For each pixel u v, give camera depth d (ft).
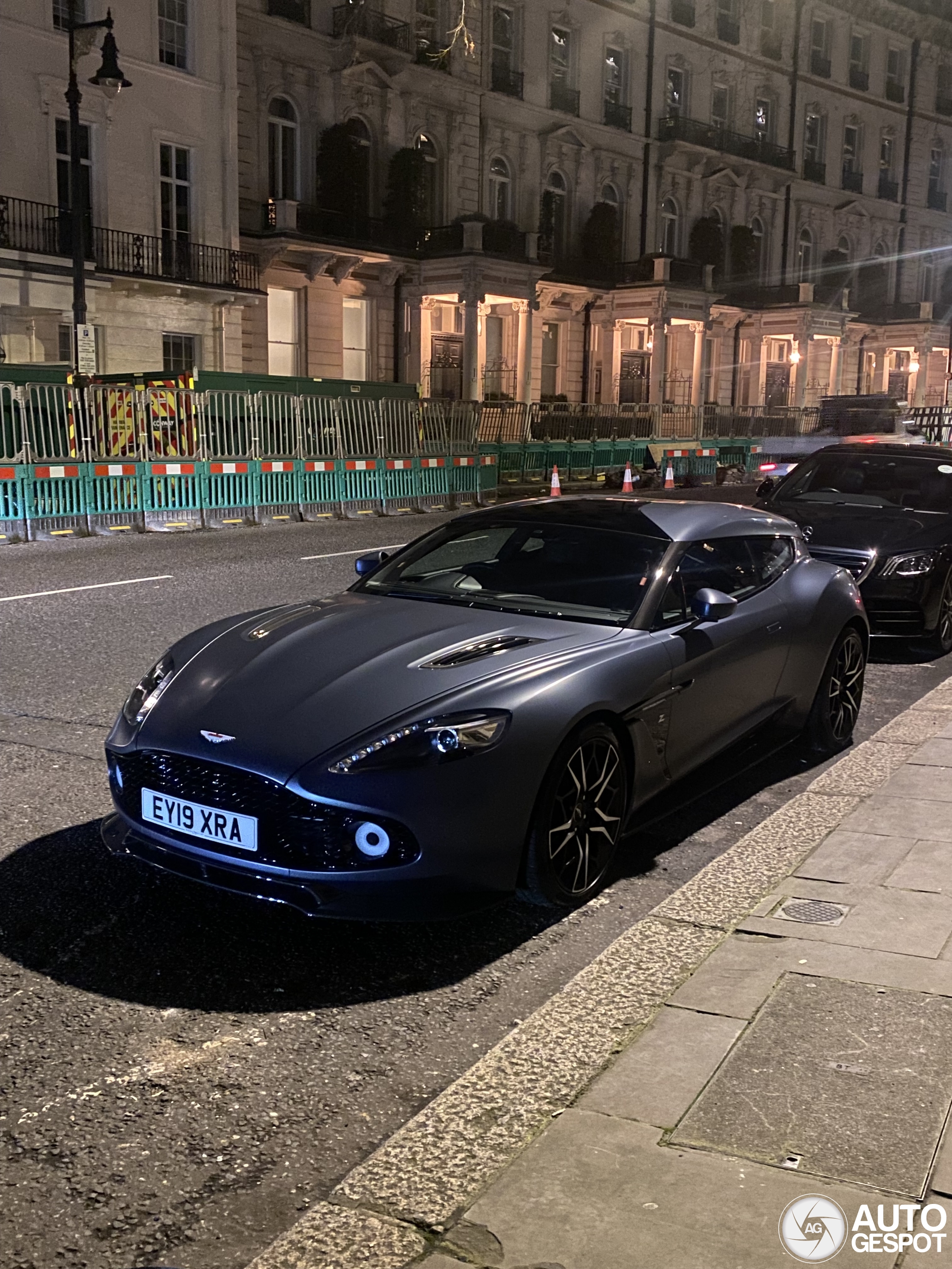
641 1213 7.38
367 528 55.52
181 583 35.29
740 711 15.97
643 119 130.62
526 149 118.42
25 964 11.32
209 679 12.89
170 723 12.17
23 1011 10.44
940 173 177.06
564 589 15.07
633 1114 8.51
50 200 77.00
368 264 104.63
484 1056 9.71
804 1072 9.02
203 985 11.03
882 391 173.27
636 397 133.90
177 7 84.74
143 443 53.06
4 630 27.22
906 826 14.78
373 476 65.46
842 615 18.56
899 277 172.65
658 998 10.57
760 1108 8.52
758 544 17.71
